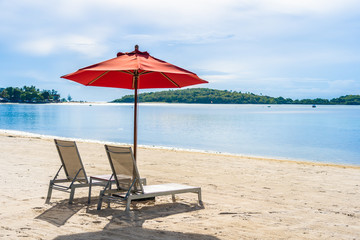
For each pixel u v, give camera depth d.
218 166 11.29
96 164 11.12
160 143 24.06
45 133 29.30
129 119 59.41
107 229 4.86
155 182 8.56
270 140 27.67
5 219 5.23
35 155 12.39
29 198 6.53
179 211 5.90
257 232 4.91
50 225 5.00
